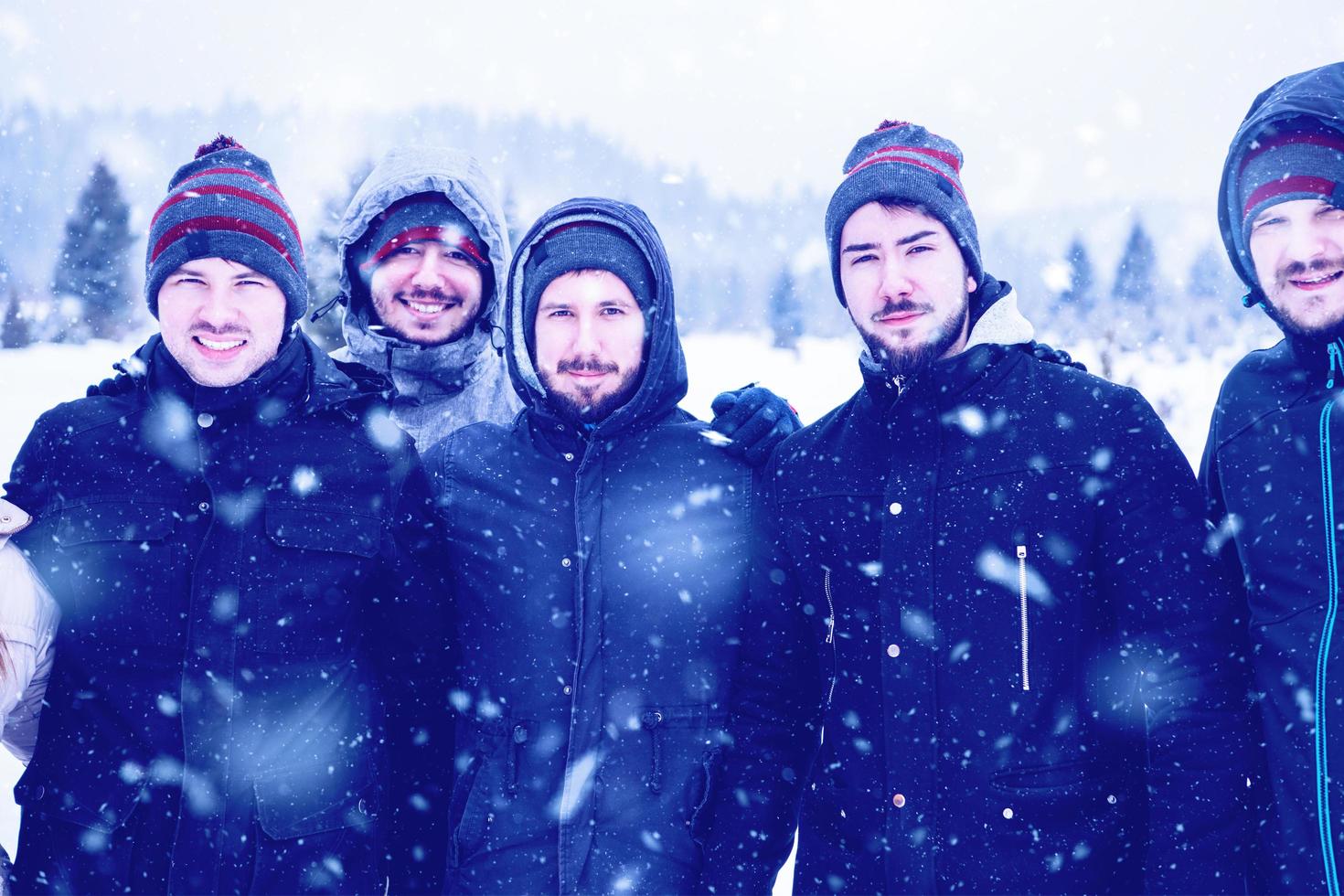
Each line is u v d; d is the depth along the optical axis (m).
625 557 2.11
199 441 2.04
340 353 2.96
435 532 2.23
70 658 1.98
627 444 2.21
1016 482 1.88
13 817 3.42
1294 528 1.78
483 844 2.01
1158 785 1.77
